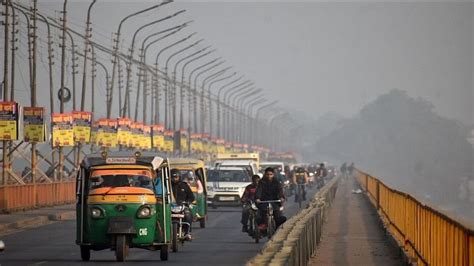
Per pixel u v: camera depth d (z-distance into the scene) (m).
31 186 91.25
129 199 46.84
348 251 55.41
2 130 86.56
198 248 56.47
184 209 54.97
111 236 46.75
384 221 73.88
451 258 31.91
